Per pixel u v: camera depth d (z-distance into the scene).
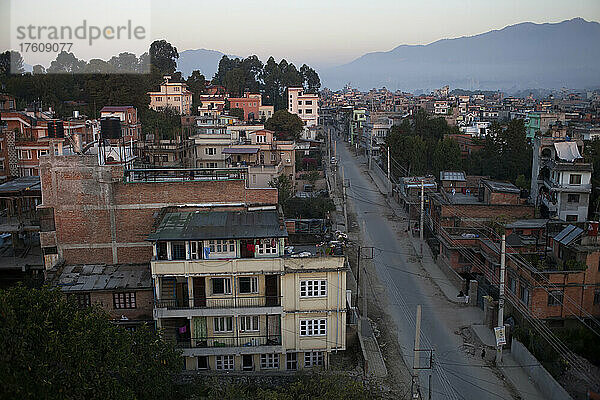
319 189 88.50
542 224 50.56
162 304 33.28
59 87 96.00
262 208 38.59
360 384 28.02
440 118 121.81
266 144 82.12
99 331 26.59
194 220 35.81
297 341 34.06
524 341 36.59
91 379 24.67
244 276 33.34
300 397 27.30
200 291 33.66
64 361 24.27
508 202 58.75
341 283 33.59
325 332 34.16
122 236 38.25
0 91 80.00
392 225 72.06
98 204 37.84
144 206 38.19
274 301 33.81
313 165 105.00
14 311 24.58
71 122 67.75
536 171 65.38
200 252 33.09
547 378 32.09
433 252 59.66
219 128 87.88
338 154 130.88
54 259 38.06
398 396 32.75
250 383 33.47
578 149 66.44
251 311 33.25
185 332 34.22
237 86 154.88
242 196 39.09
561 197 58.12
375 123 128.62
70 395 24.05
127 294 34.66
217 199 38.94
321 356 34.66
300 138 121.62
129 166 50.00
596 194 60.00
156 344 28.75
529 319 37.59
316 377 29.58
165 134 88.94
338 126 190.88
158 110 108.12
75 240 38.06
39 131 69.62
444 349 38.88
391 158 97.88
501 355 35.94
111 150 49.38
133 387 27.33
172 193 38.41
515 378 34.47
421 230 60.91
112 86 91.44
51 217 37.81
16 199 47.06
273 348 33.94
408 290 50.16
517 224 51.03
